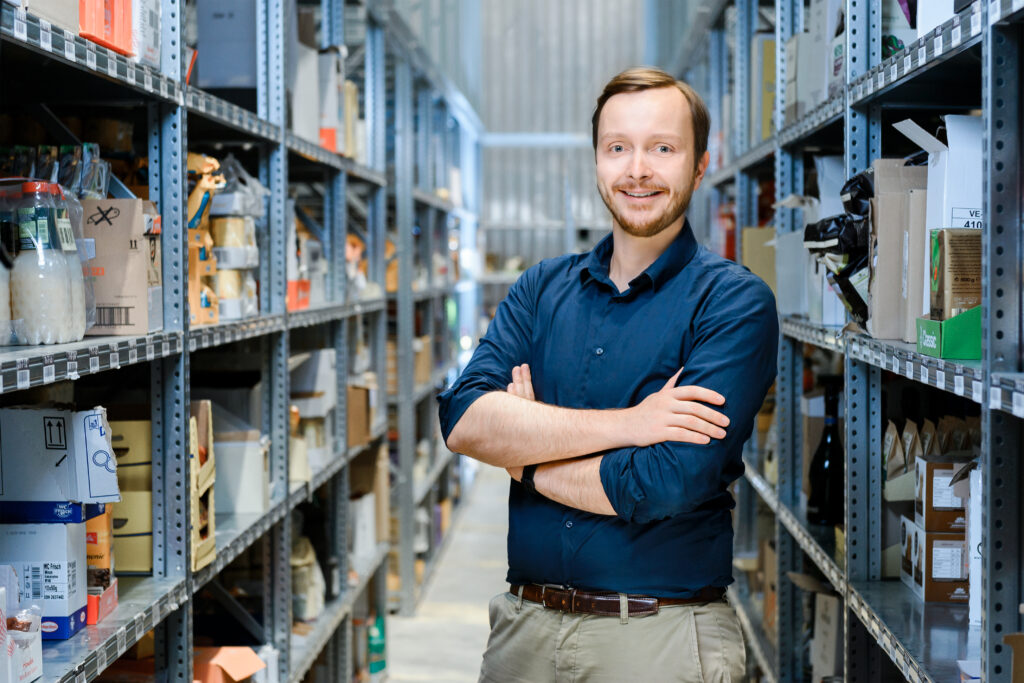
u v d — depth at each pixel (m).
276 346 2.85
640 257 1.70
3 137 1.93
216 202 2.43
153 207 1.90
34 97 1.93
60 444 1.62
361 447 3.81
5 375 1.29
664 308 1.67
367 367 4.28
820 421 2.78
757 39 3.52
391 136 5.04
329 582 3.49
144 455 2.00
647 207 1.62
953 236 1.53
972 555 1.79
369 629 3.96
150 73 1.80
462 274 8.17
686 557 1.63
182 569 2.00
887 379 2.39
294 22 2.96
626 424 1.57
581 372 1.72
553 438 1.61
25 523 1.62
